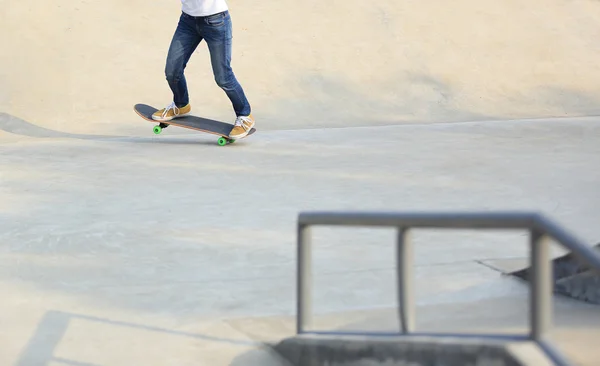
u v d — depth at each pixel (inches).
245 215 722.2
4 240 636.1
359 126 1332.4
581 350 352.5
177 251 611.5
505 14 1924.2
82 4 1737.2
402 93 1542.8
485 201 776.9
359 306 492.1
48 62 1521.9
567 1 2026.3
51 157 1016.2
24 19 1644.9
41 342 436.5
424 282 539.8
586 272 475.2
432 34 1796.3
